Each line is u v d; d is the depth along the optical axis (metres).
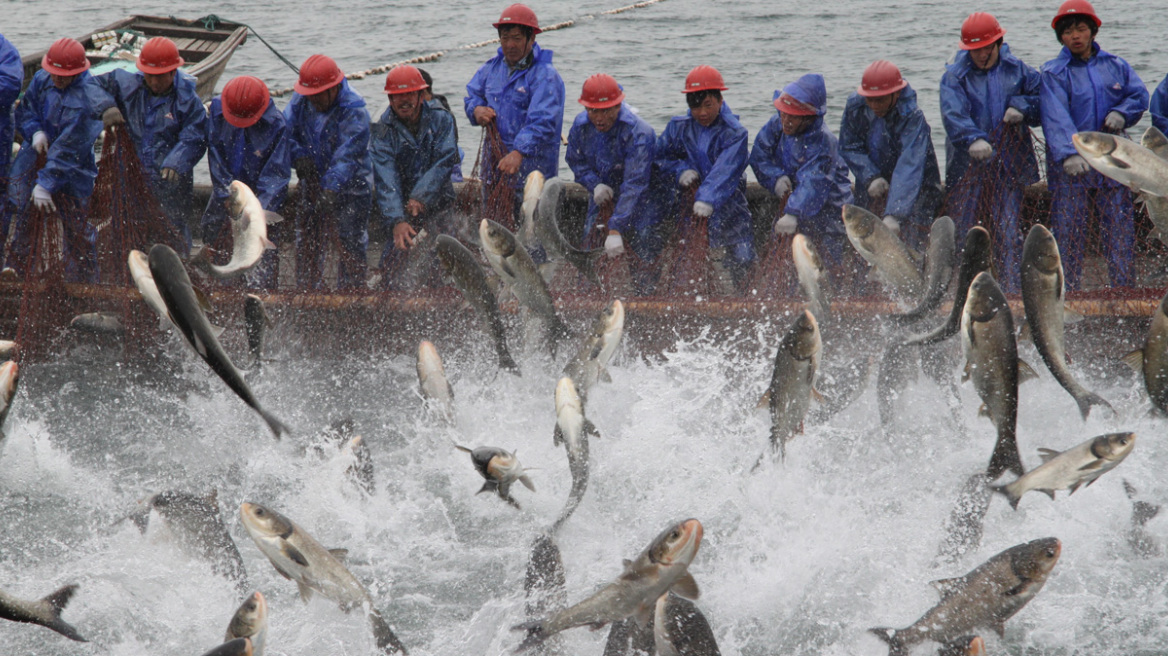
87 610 5.92
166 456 7.81
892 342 7.70
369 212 9.75
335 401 8.74
